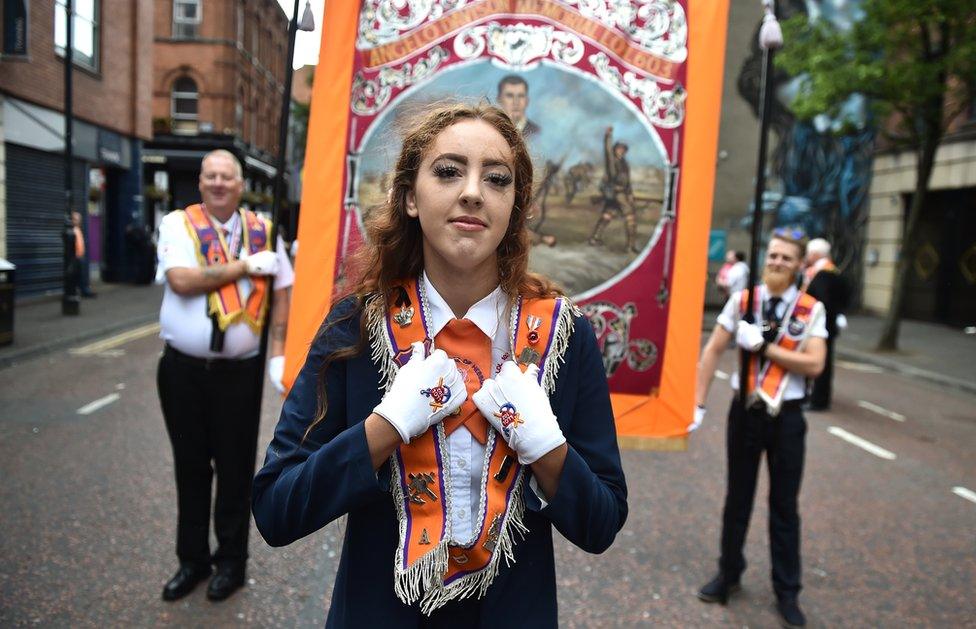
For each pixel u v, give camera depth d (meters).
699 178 3.14
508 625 1.46
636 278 3.18
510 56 3.12
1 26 13.16
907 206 19.53
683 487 5.57
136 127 20.41
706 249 3.15
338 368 1.51
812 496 5.52
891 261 19.94
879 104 12.55
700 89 3.12
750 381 3.65
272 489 1.45
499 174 1.43
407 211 1.52
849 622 3.59
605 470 1.55
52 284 16.30
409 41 3.10
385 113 3.10
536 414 1.40
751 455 3.70
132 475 5.21
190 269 3.37
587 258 3.18
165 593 3.50
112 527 4.31
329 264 3.06
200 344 3.40
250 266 3.44
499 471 1.43
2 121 13.78
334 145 3.10
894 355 13.38
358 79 3.10
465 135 1.43
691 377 3.17
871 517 5.10
